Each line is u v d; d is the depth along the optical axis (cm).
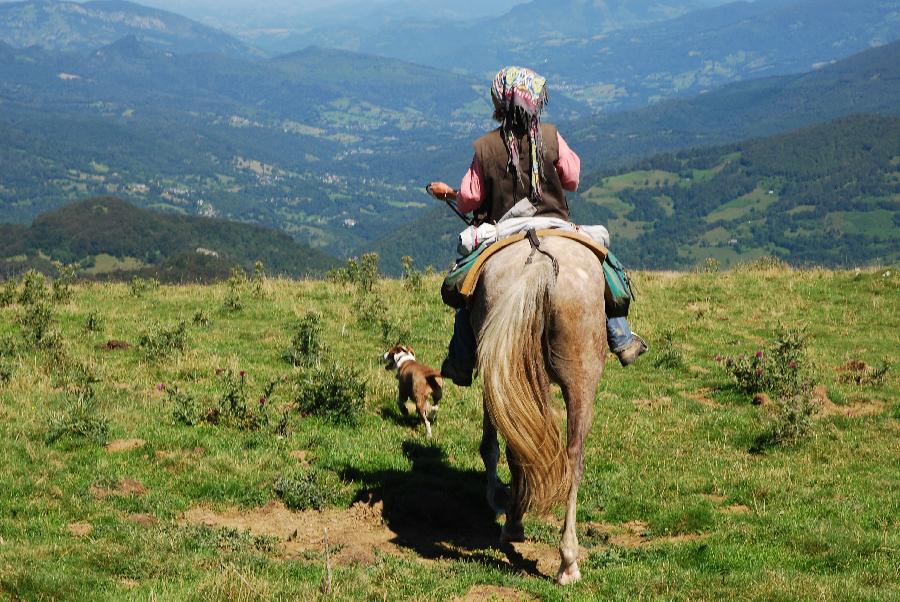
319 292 2275
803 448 1194
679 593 645
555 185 744
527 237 700
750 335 1925
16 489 866
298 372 1438
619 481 1031
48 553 715
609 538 861
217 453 1027
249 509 902
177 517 866
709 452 1168
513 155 724
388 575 686
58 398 1212
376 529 874
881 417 1349
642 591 650
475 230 730
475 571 703
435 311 2081
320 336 1712
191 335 1723
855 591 655
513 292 628
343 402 1220
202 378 1396
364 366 1520
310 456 1059
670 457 1140
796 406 1251
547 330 631
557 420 627
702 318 2052
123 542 757
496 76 743
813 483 1038
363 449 1088
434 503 898
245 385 1336
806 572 732
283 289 2323
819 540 802
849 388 1513
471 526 891
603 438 1205
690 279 2523
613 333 741
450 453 1115
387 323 1811
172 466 986
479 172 740
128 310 2008
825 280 2462
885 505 952
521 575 709
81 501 859
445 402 1349
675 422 1305
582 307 632
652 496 978
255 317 1967
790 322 2028
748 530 848
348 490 953
